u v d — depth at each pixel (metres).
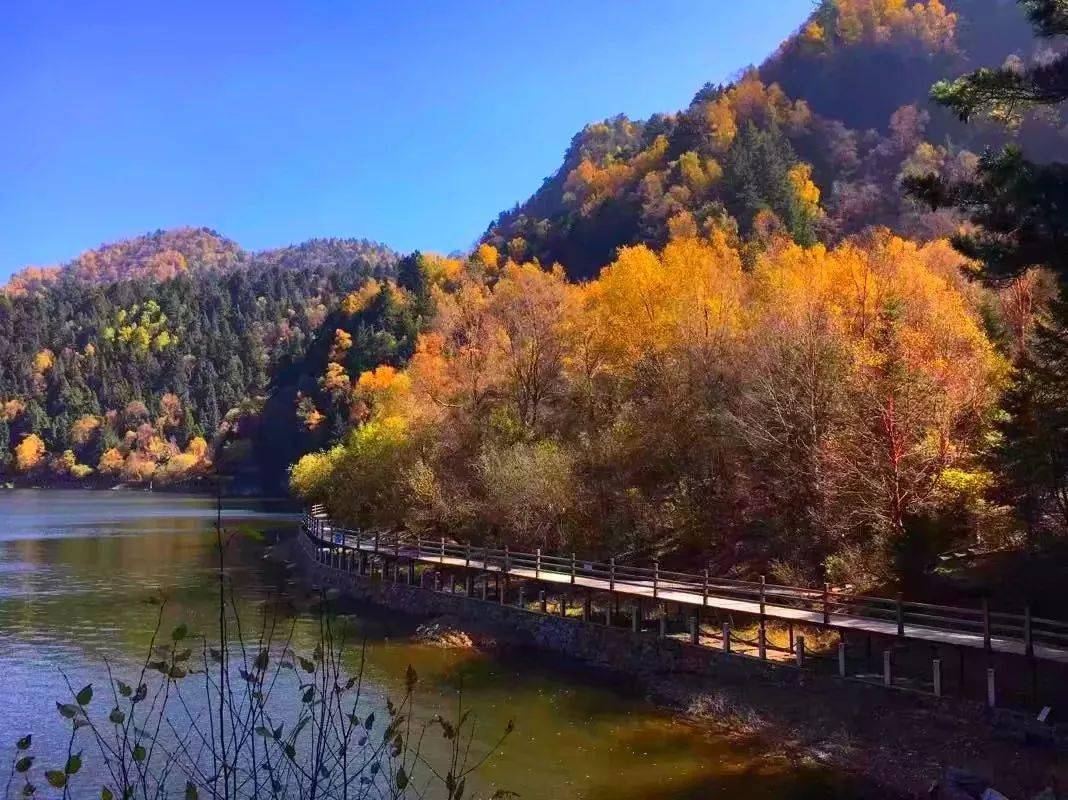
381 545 40.28
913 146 82.94
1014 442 21.11
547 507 33.75
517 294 47.28
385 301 121.88
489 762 16.66
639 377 38.81
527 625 28.58
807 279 37.19
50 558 51.31
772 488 29.33
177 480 148.50
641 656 24.09
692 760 16.92
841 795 15.02
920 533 22.38
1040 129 54.91
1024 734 15.33
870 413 25.42
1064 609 19.12
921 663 20.06
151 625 29.55
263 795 12.01
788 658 21.08
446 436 43.88
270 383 146.12
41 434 171.75
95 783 14.93
